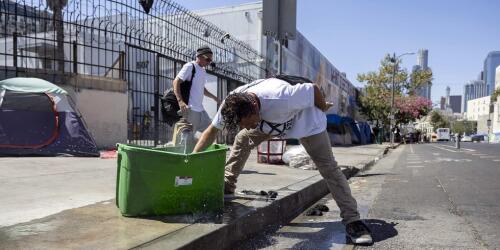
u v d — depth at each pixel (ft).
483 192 20.66
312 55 85.61
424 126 394.32
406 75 153.17
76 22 31.37
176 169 10.80
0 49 40.14
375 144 101.50
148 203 10.73
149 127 37.22
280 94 10.89
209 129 11.65
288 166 25.54
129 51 35.24
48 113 25.16
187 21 42.39
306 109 11.72
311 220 14.60
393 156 54.29
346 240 12.02
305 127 11.68
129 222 10.33
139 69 37.24
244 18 60.03
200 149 11.73
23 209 11.28
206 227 10.26
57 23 32.65
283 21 24.30
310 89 11.27
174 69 38.52
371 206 17.11
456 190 21.33
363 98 156.46
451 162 40.73
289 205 15.21
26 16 30.30
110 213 11.08
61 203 12.07
